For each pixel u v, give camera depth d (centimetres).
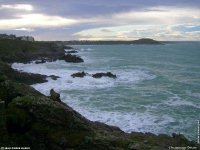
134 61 9025
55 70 6191
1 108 1173
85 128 1367
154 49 19238
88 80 4741
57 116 1328
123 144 1344
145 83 4628
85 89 4009
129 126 2359
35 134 1260
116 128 2052
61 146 1259
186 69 6888
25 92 1577
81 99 3331
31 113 1298
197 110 2906
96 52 15075
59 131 1305
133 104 3114
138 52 15175
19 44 10431
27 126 1270
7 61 7706
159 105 3100
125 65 7612
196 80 5047
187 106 3072
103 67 7044
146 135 1933
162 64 8056
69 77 4972
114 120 2511
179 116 2680
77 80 4709
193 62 8850
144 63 8294
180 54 13075
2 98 1438
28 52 9662
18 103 1318
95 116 2620
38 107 1318
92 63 8081
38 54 9450
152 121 2509
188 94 3753
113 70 6362
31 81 4328
